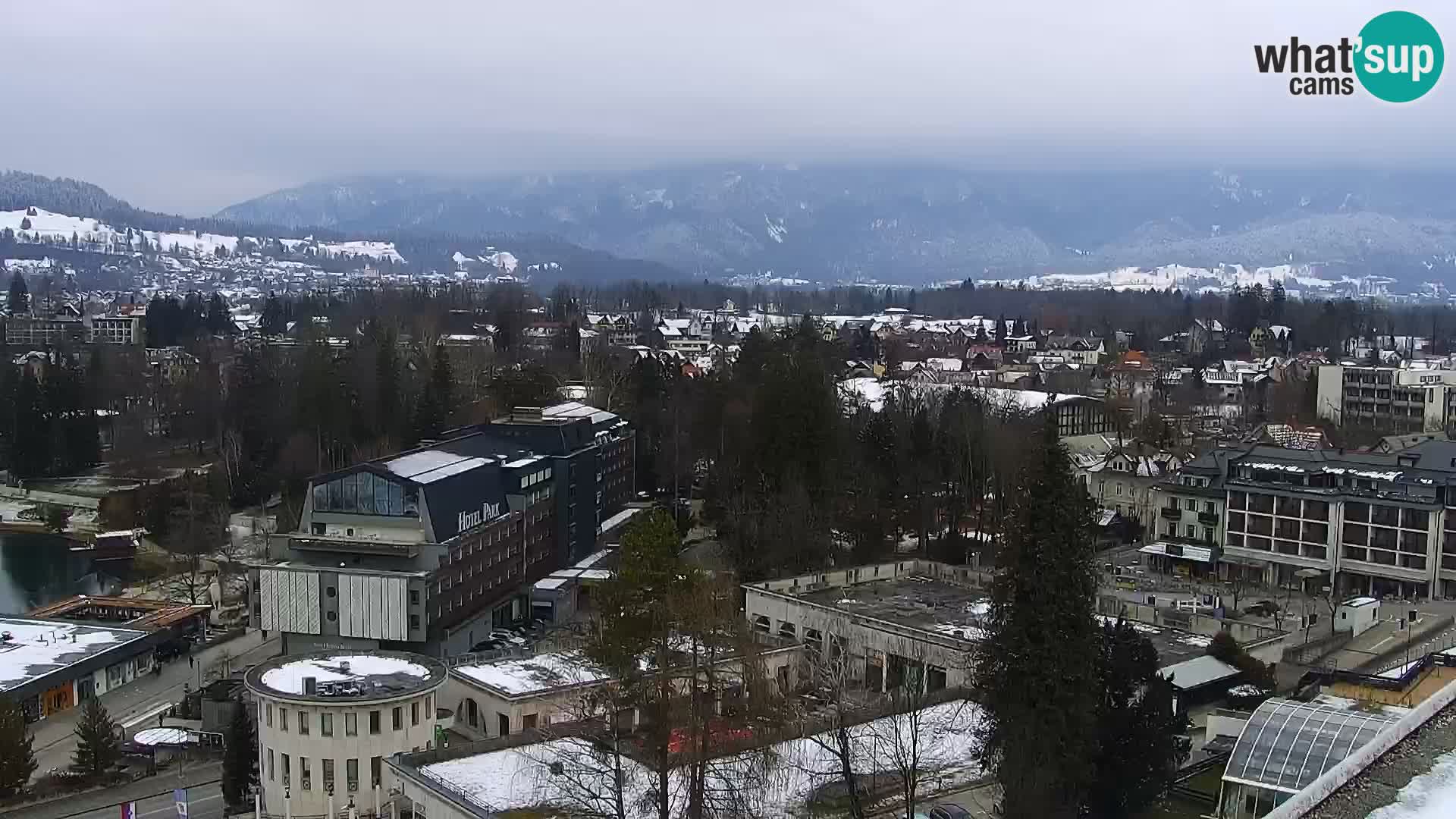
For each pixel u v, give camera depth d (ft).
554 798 219.41
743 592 400.06
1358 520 449.89
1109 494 562.66
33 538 641.81
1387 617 402.31
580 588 478.18
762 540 445.37
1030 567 224.74
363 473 408.26
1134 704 241.14
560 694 292.61
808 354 606.55
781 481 466.70
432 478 416.46
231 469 654.12
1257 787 216.54
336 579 395.34
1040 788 219.20
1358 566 450.30
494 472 452.76
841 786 230.89
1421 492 439.22
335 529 411.75
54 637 416.05
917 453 516.32
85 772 315.37
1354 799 122.42
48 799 298.56
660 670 225.97
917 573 426.10
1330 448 605.73
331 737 258.16
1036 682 221.66
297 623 399.24
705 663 239.71
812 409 473.26
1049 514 224.12
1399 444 596.70
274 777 263.49
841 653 315.58
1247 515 474.90
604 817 205.05
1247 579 472.44
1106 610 362.12
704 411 584.81
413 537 404.36
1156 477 548.72
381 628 391.86
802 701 284.20
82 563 591.78
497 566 442.91
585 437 535.60
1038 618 222.48
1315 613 394.93
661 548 227.81
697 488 625.82
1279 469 474.08
